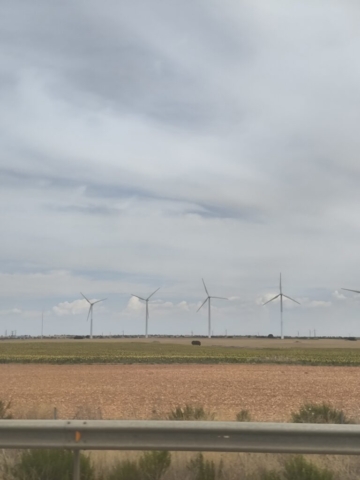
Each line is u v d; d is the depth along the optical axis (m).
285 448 7.56
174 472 8.27
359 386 34.09
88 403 24.36
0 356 81.12
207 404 24.00
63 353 96.50
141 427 7.59
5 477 8.18
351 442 7.57
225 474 8.32
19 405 22.53
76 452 7.79
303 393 29.73
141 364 59.81
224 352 103.31
